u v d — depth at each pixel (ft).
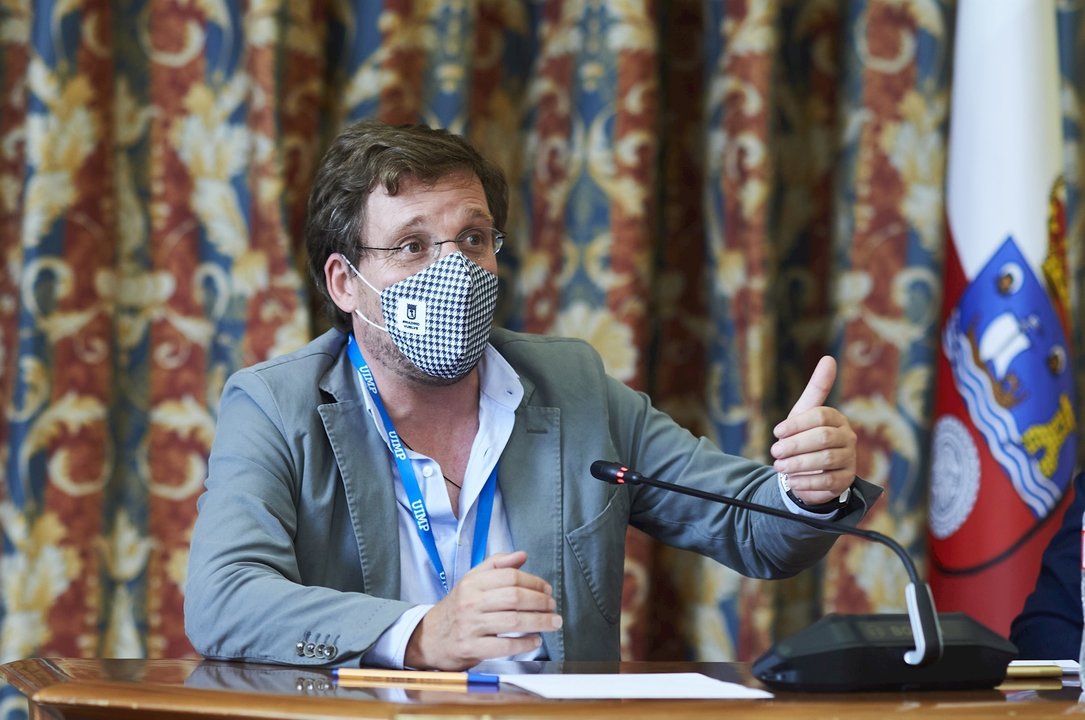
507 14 41.27
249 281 38.65
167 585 38.34
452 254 24.41
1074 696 16.80
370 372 25.36
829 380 22.90
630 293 38.68
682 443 27.14
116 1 39.22
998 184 35.96
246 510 22.89
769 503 24.56
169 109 39.19
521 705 14.52
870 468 39.83
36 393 37.06
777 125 41.70
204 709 15.06
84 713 15.78
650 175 39.09
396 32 38.93
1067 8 41.96
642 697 15.69
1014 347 35.04
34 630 36.81
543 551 24.89
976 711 14.62
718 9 40.37
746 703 14.94
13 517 36.88
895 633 17.15
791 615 40.70
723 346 39.52
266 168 37.86
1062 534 26.35
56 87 37.58
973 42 36.88
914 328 39.93
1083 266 41.37
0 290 38.73
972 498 35.17
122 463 38.60
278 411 24.31
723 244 39.75
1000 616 34.32
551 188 40.37
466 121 39.40
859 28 40.63
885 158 40.29
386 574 23.93
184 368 38.83
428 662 19.22
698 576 40.09
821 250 41.60
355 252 25.20
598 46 39.50
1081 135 41.83
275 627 20.29
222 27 39.22
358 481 24.23
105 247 38.22
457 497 25.39
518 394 25.68
